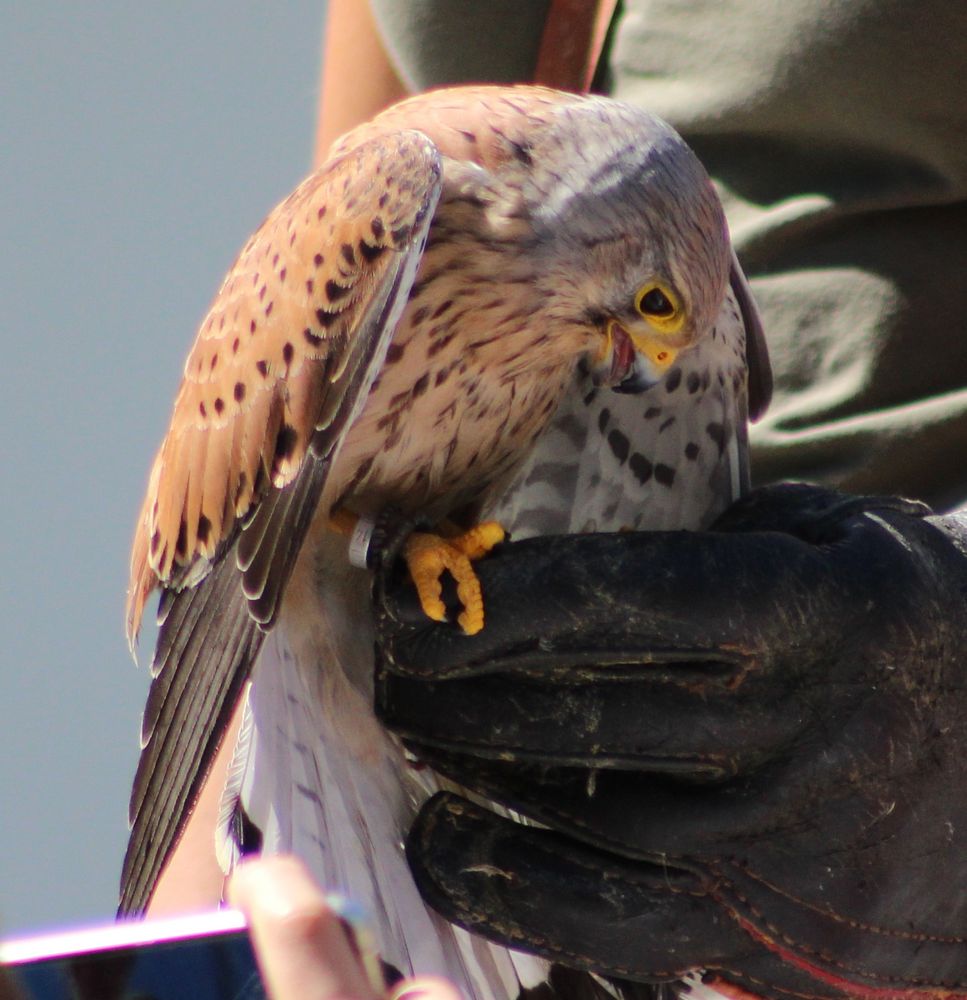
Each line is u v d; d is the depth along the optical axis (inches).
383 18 230.8
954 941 222.2
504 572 221.8
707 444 226.1
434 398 225.3
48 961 216.8
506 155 225.6
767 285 228.1
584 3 229.6
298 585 224.4
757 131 228.2
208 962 217.0
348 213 224.2
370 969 216.8
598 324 225.8
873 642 221.5
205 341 225.6
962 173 227.1
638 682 221.6
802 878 221.8
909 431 226.7
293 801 223.3
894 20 227.0
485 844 222.4
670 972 222.2
